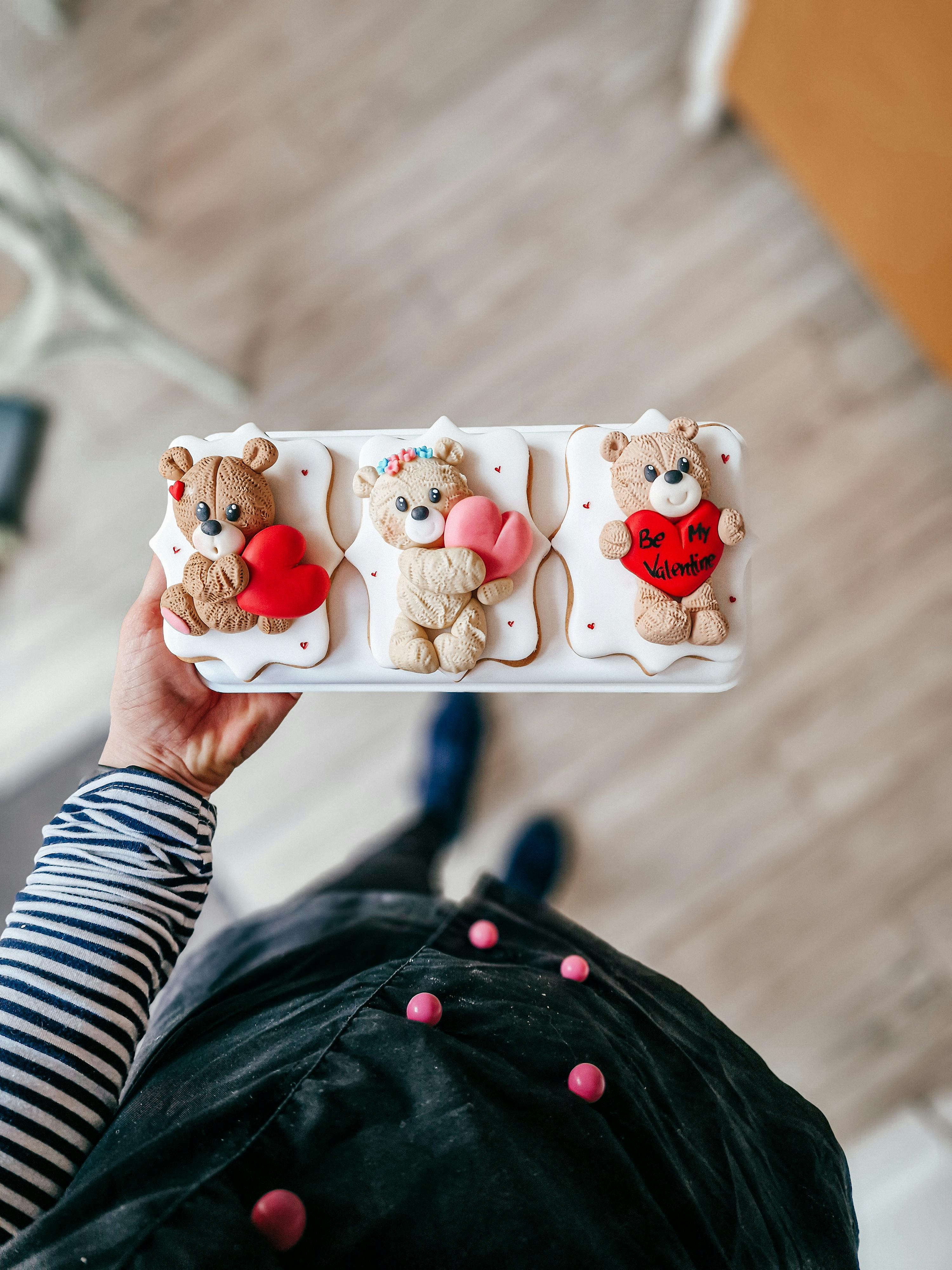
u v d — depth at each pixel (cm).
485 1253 37
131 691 58
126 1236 37
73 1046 46
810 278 125
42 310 102
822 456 124
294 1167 40
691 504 51
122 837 53
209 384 121
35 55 131
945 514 122
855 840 120
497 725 122
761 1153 50
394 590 53
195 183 130
